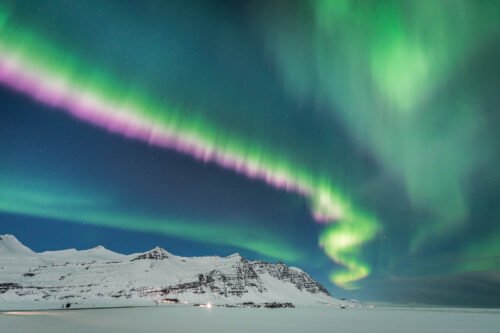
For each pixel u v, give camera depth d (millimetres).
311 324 80688
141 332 56125
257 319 99250
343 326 76312
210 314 132500
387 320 105375
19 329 57875
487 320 113562
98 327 64062
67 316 96062
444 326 83625
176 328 64625
